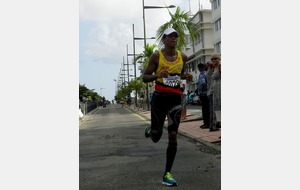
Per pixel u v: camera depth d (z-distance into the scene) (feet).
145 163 20.30
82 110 89.61
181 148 24.98
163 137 32.24
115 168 19.27
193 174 17.03
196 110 82.17
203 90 34.94
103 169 19.13
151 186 15.24
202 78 35.09
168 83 15.34
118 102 330.34
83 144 30.01
